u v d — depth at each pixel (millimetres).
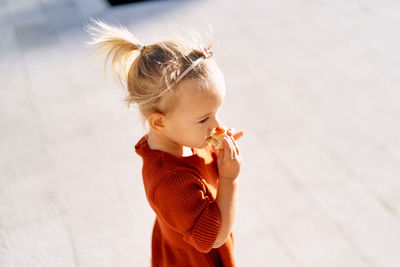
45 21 4551
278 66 3773
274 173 2680
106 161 2785
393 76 3584
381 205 2438
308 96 3383
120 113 3191
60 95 3451
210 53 1105
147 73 1088
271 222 2361
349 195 2510
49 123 3143
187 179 1135
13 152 2871
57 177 2660
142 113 1182
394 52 3900
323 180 2617
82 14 4672
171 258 1413
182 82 1048
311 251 2205
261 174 2676
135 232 2311
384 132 2979
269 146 2900
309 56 3898
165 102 1088
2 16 4680
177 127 1128
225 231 1182
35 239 2270
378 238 2254
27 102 3383
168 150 1224
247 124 3107
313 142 2916
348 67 3730
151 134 1229
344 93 3402
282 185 2592
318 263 2146
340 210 2420
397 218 2355
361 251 2193
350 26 4359
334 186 2574
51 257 2180
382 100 3303
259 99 3369
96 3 4883
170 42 1107
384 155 2783
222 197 1183
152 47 1124
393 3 4742
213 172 1306
